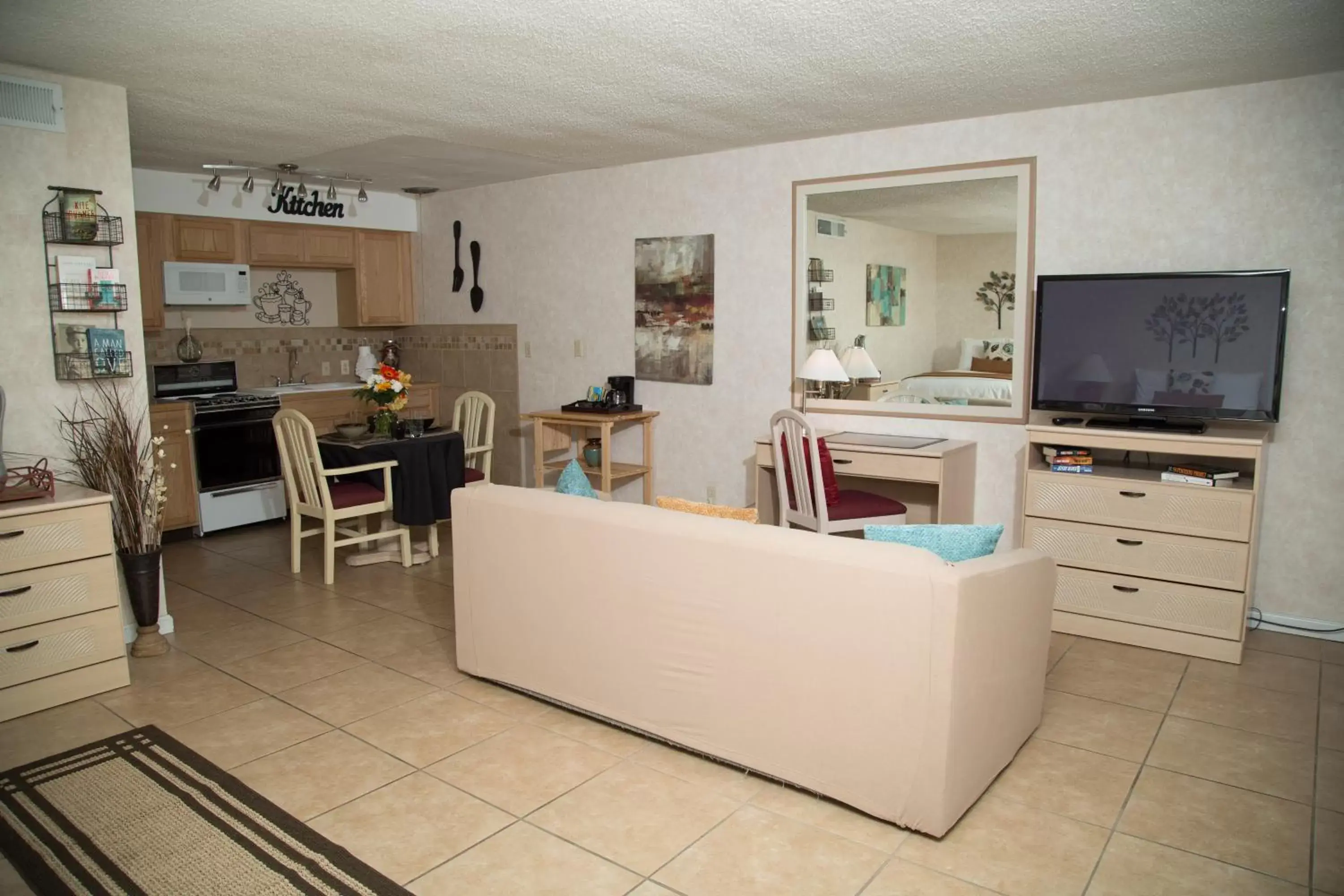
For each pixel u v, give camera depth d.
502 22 2.87
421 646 3.80
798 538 2.50
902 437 4.61
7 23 2.89
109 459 3.61
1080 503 3.80
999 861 2.27
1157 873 2.22
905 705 2.31
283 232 6.22
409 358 7.24
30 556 3.12
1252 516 3.44
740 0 2.67
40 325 3.54
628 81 3.59
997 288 4.32
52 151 3.51
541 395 6.33
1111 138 3.96
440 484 4.98
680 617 2.71
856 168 4.66
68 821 2.47
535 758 2.82
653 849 2.32
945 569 2.25
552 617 3.05
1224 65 3.37
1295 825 2.43
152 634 3.72
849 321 4.80
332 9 2.76
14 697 3.12
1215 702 3.20
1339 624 3.77
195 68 3.40
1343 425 3.66
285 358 6.66
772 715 2.55
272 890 2.16
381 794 2.61
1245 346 3.56
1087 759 2.80
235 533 5.82
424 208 6.93
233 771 2.75
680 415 5.56
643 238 5.59
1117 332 3.83
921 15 2.80
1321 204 3.59
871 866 2.25
